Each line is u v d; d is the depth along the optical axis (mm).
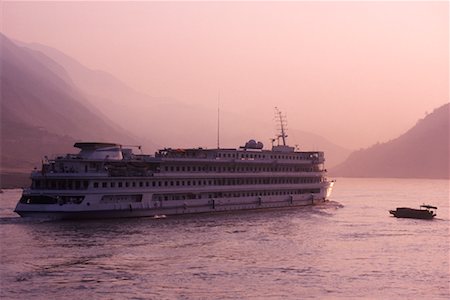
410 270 82250
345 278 76875
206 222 131250
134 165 135375
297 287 71750
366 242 106562
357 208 186500
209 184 150250
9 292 67375
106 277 74875
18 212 125625
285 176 171125
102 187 126688
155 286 71000
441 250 98500
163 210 138375
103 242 99500
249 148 171250
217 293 68375
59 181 126062
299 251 95562
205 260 86438
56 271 77625
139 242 100500
